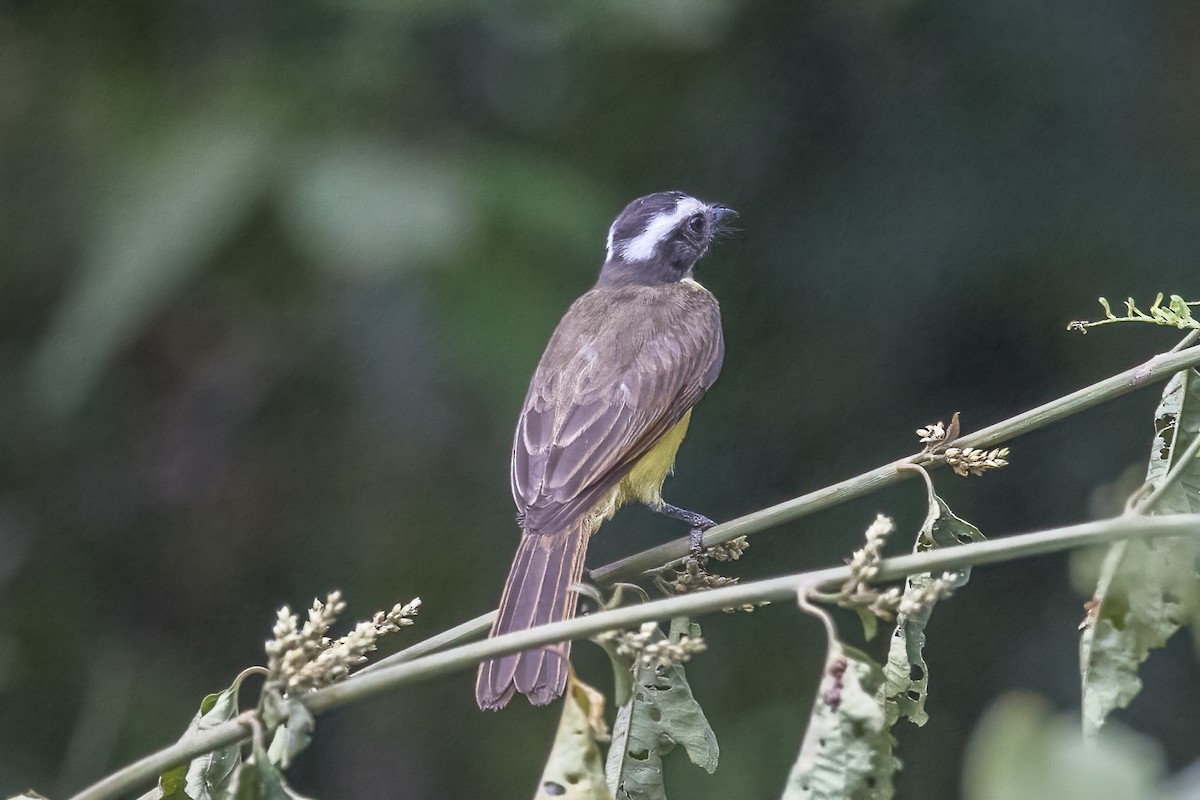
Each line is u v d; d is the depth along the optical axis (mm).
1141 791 2400
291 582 12750
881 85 13344
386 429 12656
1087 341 13180
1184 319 6316
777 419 13141
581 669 12414
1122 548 4902
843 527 13023
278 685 4715
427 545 12469
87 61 11133
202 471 12961
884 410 13156
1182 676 12500
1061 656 12656
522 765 12758
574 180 11328
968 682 12758
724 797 11648
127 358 12789
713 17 11453
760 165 13164
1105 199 13266
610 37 11352
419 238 10258
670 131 12617
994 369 13180
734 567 13023
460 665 4688
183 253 10164
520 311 10781
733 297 13227
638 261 11148
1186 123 13281
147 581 12914
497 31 11328
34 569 12797
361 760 12945
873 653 12375
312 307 12188
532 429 9258
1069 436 13281
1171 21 13367
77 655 12617
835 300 13242
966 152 13320
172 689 12609
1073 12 13320
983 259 13258
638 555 7938
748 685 12305
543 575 8047
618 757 5891
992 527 13164
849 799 4449
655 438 9445
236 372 12867
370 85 10922
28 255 11773
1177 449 6129
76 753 12109
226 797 5695
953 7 13305
